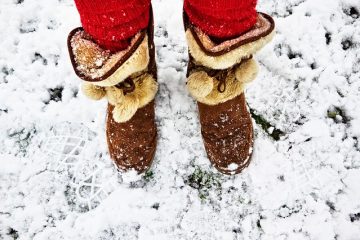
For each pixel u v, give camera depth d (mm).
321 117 812
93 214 740
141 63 555
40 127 810
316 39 868
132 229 737
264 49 851
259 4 904
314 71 841
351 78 840
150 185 761
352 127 802
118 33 516
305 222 733
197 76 626
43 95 831
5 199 759
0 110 823
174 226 733
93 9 483
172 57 849
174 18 882
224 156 721
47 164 783
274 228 729
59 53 865
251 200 749
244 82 639
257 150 777
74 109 814
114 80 545
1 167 778
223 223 735
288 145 790
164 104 811
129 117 627
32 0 910
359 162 776
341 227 728
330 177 764
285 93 827
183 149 783
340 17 891
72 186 768
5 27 885
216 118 697
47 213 750
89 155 787
